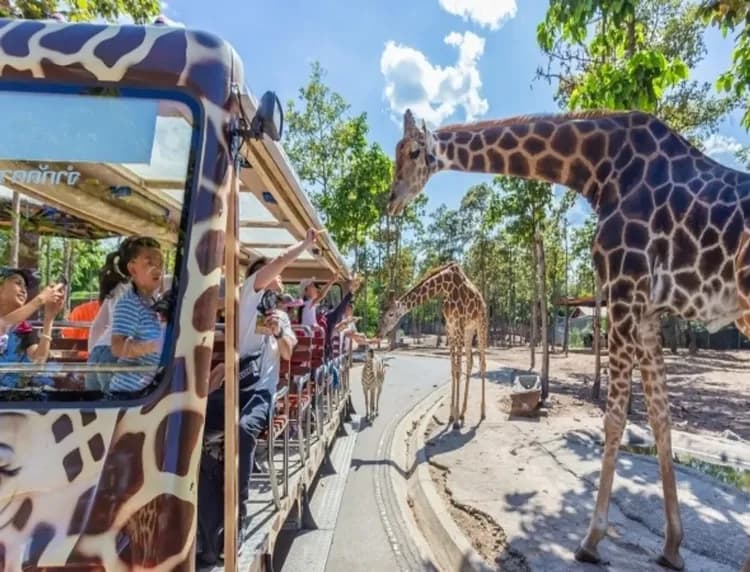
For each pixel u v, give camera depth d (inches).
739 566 155.6
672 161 163.3
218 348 146.8
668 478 159.2
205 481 114.9
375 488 241.4
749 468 257.1
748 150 812.6
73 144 82.4
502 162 186.1
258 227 215.2
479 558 161.3
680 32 447.2
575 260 1360.7
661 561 156.3
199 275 81.6
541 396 411.2
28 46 82.3
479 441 303.7
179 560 76.2
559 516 194.5
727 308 149.6
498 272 1396.4
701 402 449.1
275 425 155.1
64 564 74.9
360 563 171.2
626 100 243.0
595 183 176.2
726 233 146.3
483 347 377.1
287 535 189.8
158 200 88.9
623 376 160.9
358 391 523.5
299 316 277.3
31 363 86.6
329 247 260.8
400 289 1288.1
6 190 90.2
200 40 84.9
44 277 110.5
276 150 121.6
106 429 78.0
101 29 84.4
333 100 766.5
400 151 197.0
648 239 158.6
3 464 76.7
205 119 82.8
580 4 212.1
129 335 87.8
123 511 76.4
